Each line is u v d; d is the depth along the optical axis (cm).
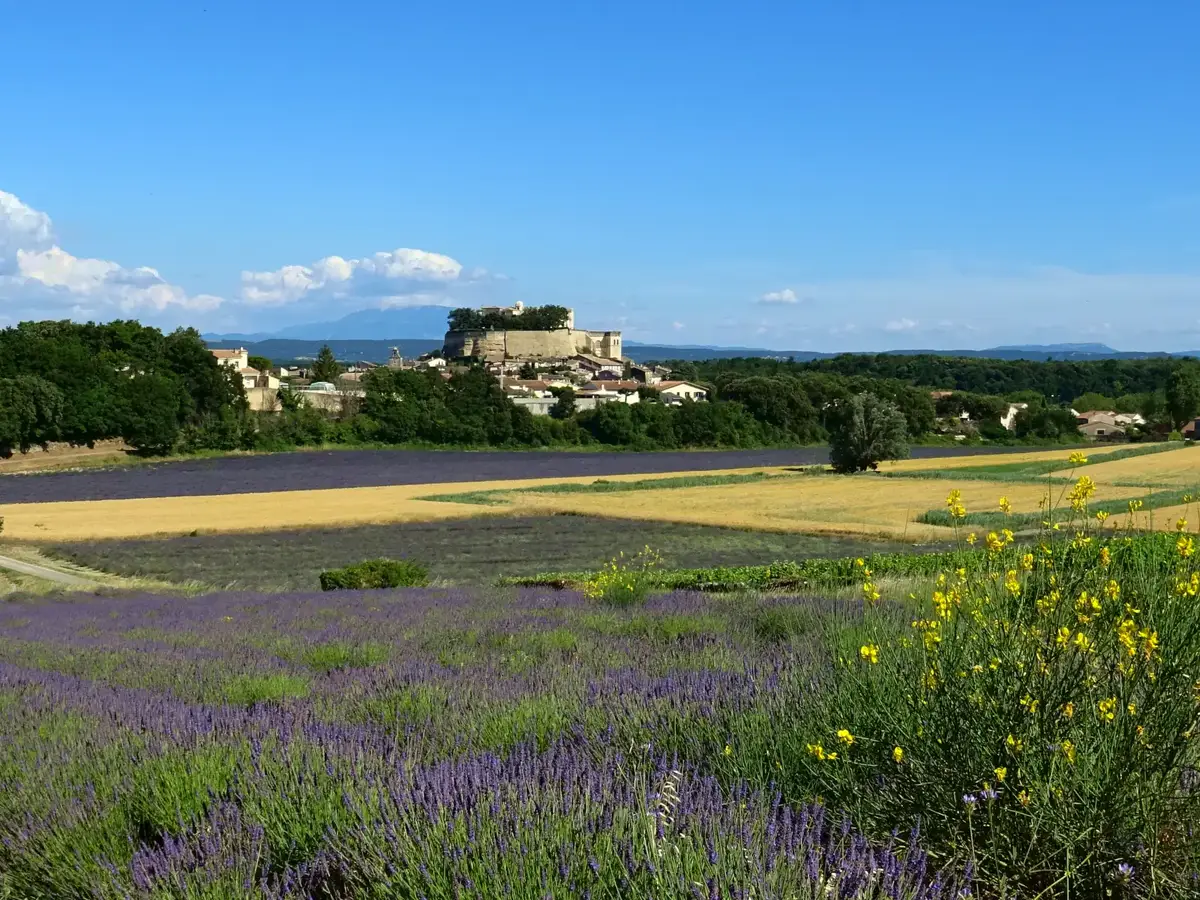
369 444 13225
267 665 988
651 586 2239
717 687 602
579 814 349
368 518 5841
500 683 766
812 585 2084
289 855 378
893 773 378
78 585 3247
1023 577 419
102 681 912
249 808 413
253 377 14362
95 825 423
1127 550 439
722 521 5456
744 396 15425
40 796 470
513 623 1348
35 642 1362
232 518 5875
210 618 1738
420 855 333
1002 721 353
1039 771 342
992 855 333
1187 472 7156
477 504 6688
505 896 299
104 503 6869
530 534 5194
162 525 5525
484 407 14125
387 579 2784
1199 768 334
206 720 630
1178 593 371
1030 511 4850
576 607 1573
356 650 1104
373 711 670
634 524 5591
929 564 2253
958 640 394
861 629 692
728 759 439
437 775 422
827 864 322
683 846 312
